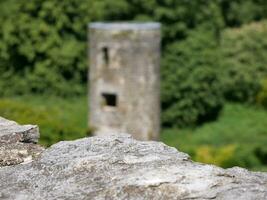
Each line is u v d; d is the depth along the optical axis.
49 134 19.20
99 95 36.97
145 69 36.19
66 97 49.91
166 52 46.09
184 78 45.47
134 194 5.30
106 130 37.12
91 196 5.37
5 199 5.54
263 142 40.66
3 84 50.12
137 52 35.84
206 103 46.06
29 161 6.45
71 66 50.09
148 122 37.03
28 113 19.84
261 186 5.33
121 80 36.19
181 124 45.66
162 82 45.66
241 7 60.97
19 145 6.79
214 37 48.97
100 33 36.19
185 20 46.44
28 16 49.66
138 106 36.53
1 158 6.57
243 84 49.75
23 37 49.41
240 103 50.09
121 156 6.04
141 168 5.75
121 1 48.22
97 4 50.31
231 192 5.18
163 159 5.95
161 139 42.78
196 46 46.00
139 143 6.43
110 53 36.19
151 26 36.12
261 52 50.69
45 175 5.91
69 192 5.50
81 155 6.16
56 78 49.91
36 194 5.57
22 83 50.06
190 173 5.58
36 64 50.06
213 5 48.28
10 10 49.59
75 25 50.41
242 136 42.81
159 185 5.37
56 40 49.84
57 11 49.69
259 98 49.06
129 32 35.62
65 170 5.91
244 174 5.73
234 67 50.34
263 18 61.62
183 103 45.38
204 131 44.59
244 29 52.06
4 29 49.41
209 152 34.38
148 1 46.62
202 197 5.15
